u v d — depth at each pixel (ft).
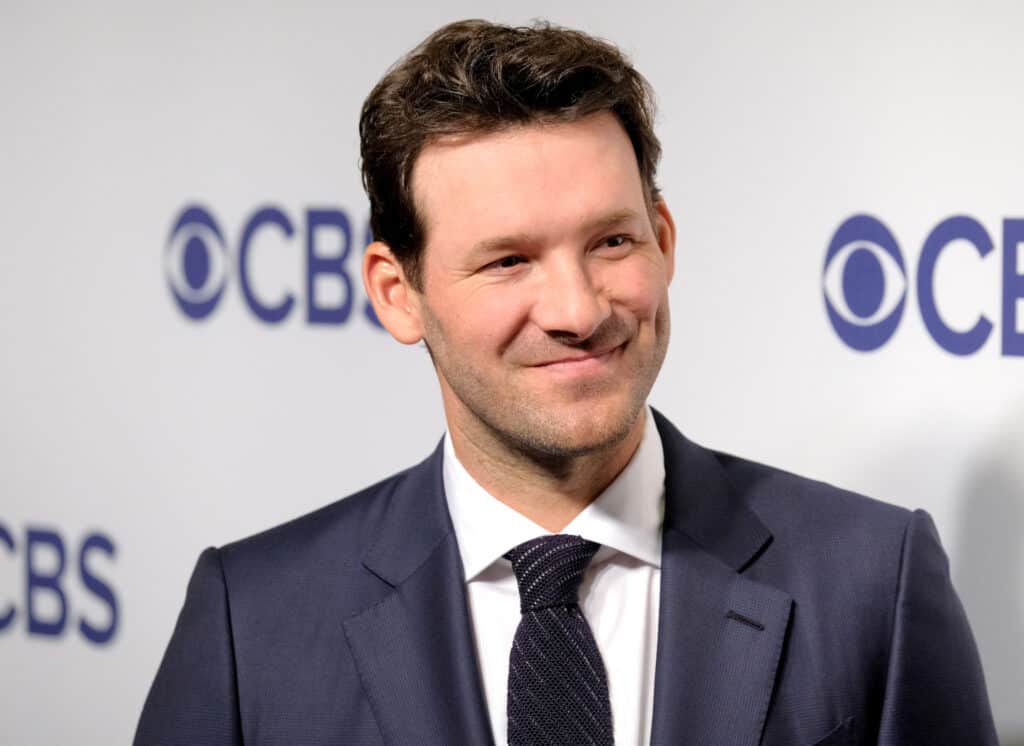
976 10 17.52
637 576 12.28
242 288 22.44
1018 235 17.49
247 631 12.97
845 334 18.54
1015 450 17.65
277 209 22.07
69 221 23.80
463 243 11.03
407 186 11.50
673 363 19.63
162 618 23.50
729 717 11.52
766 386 19.07
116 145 23.31
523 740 11.49
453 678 12.00
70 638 24.32
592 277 10.92
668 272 12.51
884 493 18.40
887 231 18.21
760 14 18.76
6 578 24.85
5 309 24.45
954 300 17.88
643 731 11.75
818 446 18.79
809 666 11.78
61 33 23.65
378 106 11.88
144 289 23.27
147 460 23.44
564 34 11.53
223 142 22.41
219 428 22.81
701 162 19.26
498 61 10.91
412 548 12.82
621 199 10.86
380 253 12.48
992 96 17.51
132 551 23.67
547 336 10.90
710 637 11.86
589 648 11.73
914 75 17.92
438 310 11.51
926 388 18.11
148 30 22.90
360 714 12.26
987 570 17.89
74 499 24.12
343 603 12.83
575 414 11.00
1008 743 17.89
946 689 11.92
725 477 13.03
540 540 11.96
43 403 24.26
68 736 24.43
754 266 19.04
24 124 24.06
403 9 21.01
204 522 23.04
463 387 11.55
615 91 10.96
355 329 21.62
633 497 12.23
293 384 22.16
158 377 23.26
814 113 18.53
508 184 10.78
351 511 13.67
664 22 19.34
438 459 13.47
